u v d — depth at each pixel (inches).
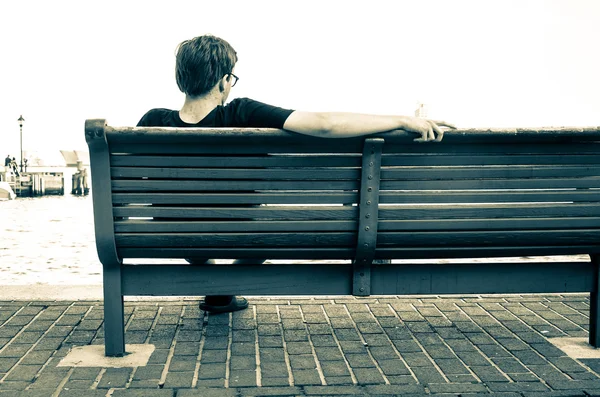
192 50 108.9
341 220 97.1
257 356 107.1
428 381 95.5
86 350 108.4
